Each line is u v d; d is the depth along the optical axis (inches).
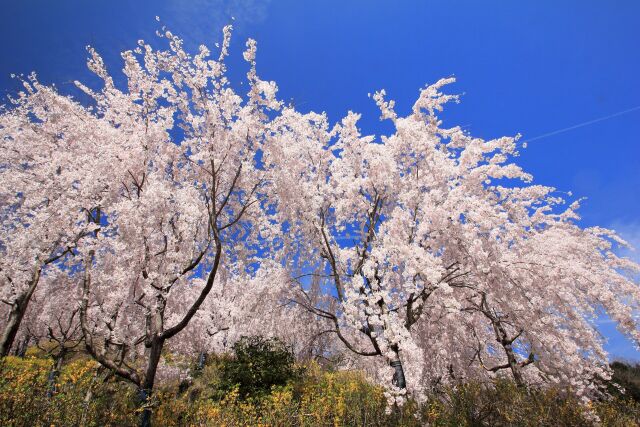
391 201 381.4
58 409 200.2
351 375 404.2
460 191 312.0
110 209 265.3
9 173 315.0
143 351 355.9
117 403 241.6
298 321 418.9
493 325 410.6
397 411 252.5
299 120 379.6
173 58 303.6
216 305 485.1
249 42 298.2
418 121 369.1
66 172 278.2
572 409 257.8
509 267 292.0
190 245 301.4
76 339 408.5
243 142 325.7
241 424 257.6
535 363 362.0
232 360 422.9
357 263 335.3
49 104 352.5
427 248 331.9
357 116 374.0
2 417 179.9
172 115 316.5
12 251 244.7
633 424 260.1
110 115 333.1
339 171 366.6
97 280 275.7
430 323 360.8
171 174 351.9
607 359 296.2
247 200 344.5
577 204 390.0
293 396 334.6
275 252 393.1
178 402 286.0
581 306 307.3
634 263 346.9
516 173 337.4
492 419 254.4
